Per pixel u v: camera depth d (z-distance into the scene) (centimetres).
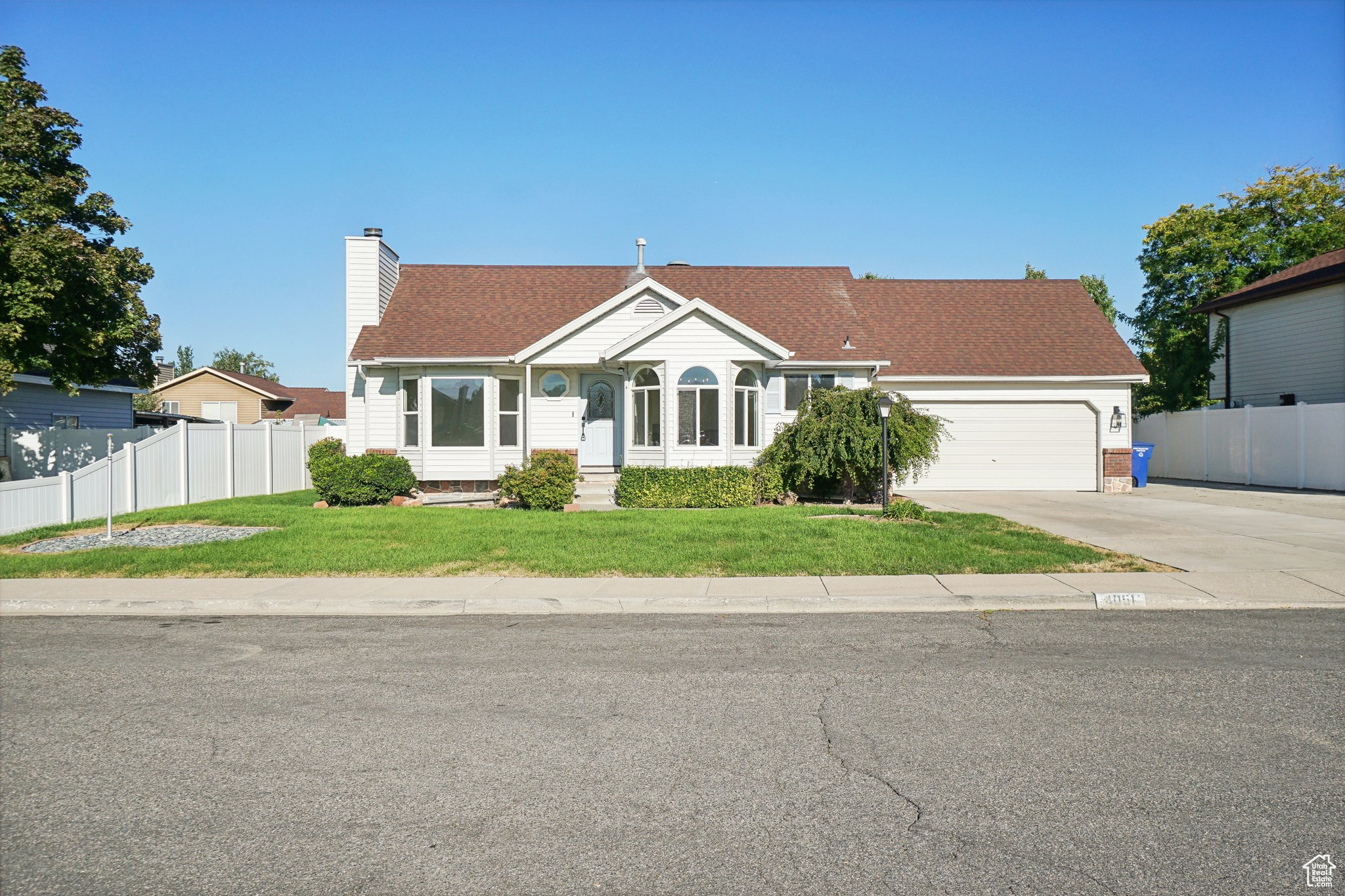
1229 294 3020
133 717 577
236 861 382
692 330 1909
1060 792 444
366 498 1806
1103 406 2200
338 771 482
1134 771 470
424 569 1101
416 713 582
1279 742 511
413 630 839
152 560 1152
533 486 1695
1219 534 1342
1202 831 401
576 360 2022
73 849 395
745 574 1064
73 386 1969
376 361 2008
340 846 395
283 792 455
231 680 664
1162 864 372
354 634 823
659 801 439
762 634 806
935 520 1491
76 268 1706
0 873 373
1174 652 720
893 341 2319
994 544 1230
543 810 430
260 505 1781
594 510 1717
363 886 360
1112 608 920
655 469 1794
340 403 5919
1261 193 3550
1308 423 2177
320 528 1408
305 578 1068
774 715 570
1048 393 2205
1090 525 1458
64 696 625
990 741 517
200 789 460
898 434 1767
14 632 841
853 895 349
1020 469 2209
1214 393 3169
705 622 864
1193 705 580
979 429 2208
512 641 789
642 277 2362
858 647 752
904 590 963
